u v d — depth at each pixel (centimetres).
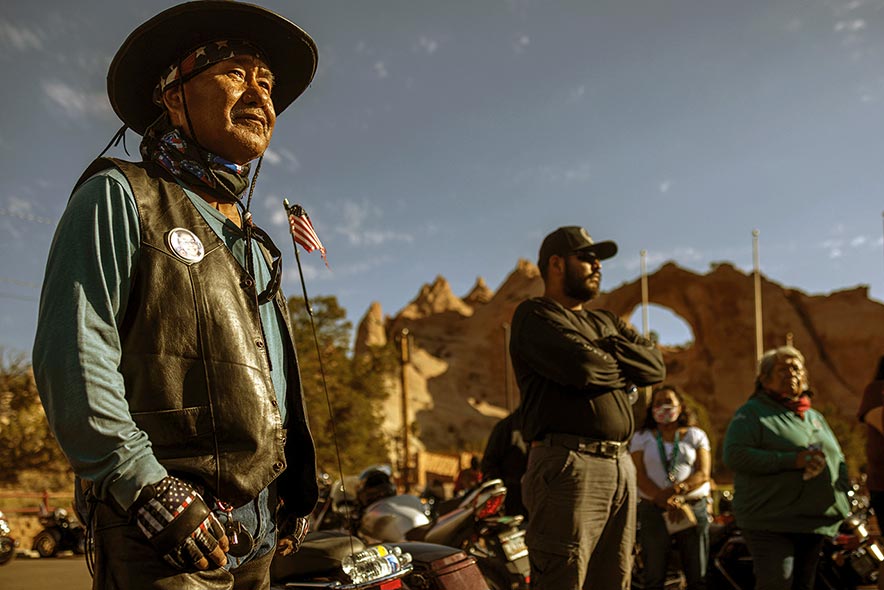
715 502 1035
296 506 211
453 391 14238
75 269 166
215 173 199
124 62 209
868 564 590
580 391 383
